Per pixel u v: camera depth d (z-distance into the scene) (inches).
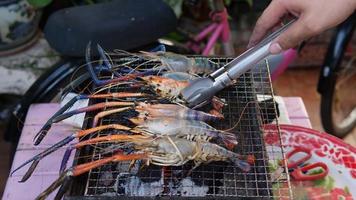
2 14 57.6
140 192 27.7
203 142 28.3
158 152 27.4
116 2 47.6
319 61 81.7
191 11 62.5
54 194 33.0
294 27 27.8
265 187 27.1
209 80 29.8
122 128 28.6
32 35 63.6
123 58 35.0
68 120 35.9
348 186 34.4
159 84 31.5
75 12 46.0
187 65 34.1
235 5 76.6
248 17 79.1
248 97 33.1
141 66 34.6
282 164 30.2
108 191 27.5
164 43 48.1
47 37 46.2
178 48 49.0
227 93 33.5
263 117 33.4
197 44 59.3
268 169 28.5
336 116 64.9
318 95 77.9
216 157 28.1
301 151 36.7
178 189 28.0
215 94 31.5
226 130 30.7
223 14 57.3
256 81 34.9
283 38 28.0
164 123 28.8
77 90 35.3
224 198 25.6
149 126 28.7
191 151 27.6
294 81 81.0
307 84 80.1
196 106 30.3
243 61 28.7
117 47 45.0
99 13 45.7
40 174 35.3
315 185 34.7
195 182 28.3
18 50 62.7
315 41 78.3
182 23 62.4
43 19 64.6
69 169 25.7
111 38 44.4
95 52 43.5
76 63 45.0
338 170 35.4
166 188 28.0
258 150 29.5
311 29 27.4
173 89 31.3
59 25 44.6
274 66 50.6
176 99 30.9
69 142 30.1
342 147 36.9
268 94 34.3
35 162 28.4
